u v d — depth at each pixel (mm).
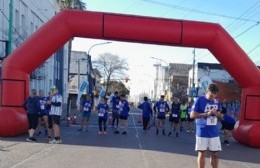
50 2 43781
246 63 17266
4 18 25844
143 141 16656
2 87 16391
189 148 14867
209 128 8477
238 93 45500
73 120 27328
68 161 10734
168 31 17016
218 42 17234
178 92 76125
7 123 15336
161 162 11219
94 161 10906
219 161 12133
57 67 49062
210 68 61844
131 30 16922
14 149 12508
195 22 17281
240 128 17156
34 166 9789
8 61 16391
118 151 13078
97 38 17375
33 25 35719
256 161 12570
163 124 20750
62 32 16688
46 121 16719
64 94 56562
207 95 8570
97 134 19219
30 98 14820
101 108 19438
